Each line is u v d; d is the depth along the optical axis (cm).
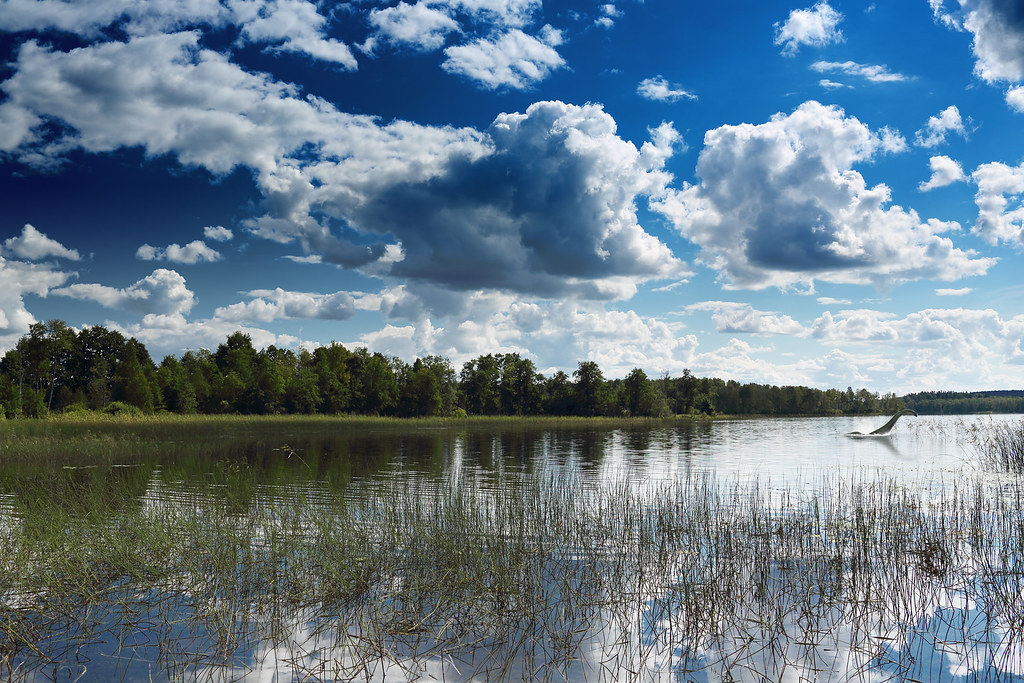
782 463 2655
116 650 711
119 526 1115
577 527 1245
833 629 770
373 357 11444
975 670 659
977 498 1454
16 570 916
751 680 639
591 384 11775
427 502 1480
